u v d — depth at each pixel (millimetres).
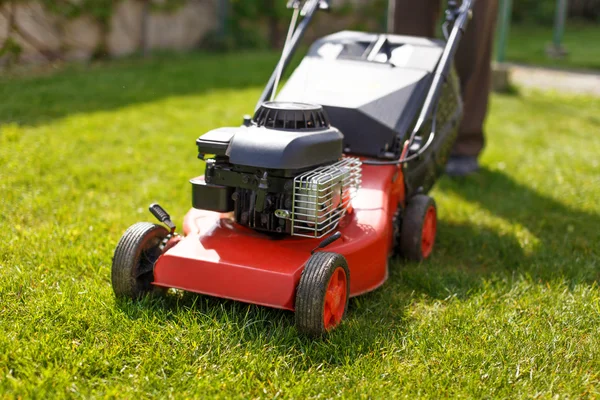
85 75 5035
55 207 2445
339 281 1724
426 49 2355
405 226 2129
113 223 2326
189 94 4641
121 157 3088
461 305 1874
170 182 2805
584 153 3617
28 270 1926
